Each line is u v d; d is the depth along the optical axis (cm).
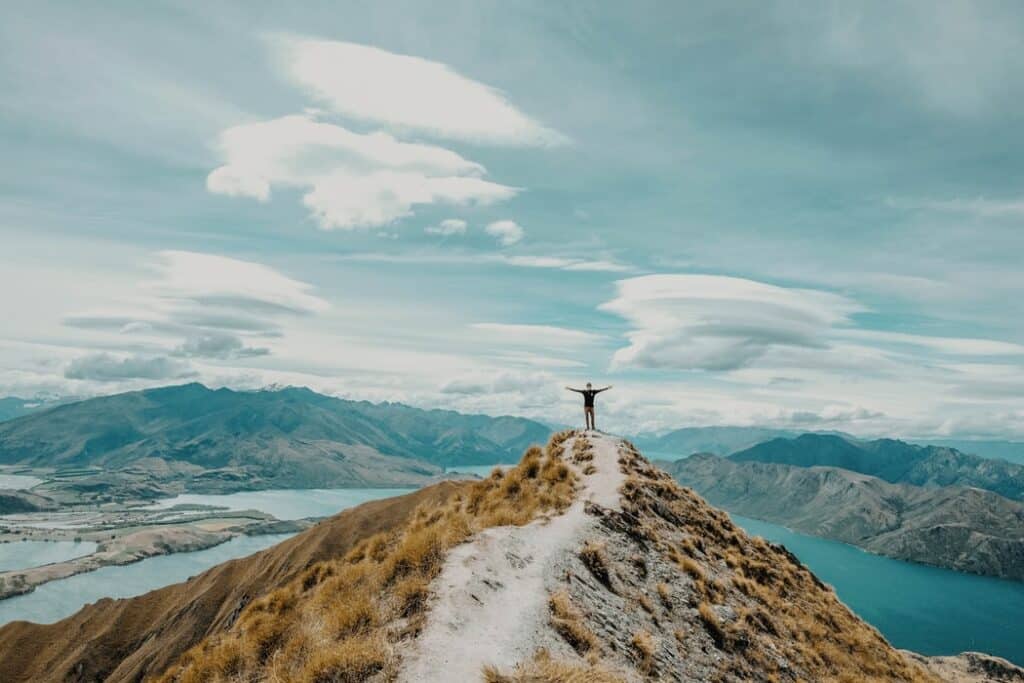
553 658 1412
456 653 1342
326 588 1862
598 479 3531
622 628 1844
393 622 1511
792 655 2445
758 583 3197
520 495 3117
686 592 2419
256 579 17875
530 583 1833
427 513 2894
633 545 2612
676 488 4025
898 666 3159
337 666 1293
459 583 1688
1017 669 15588
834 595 3950
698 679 1816
